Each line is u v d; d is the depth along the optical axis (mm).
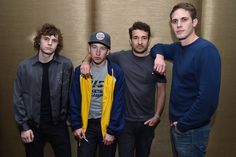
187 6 1736
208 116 1649
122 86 1959
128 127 2076
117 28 2316
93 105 1972
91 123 1989
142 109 2074
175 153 1937
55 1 2291
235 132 2434
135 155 2227
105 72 1950
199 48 1672
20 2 2293
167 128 2408
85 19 2307
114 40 2326
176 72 1838
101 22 2312
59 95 2010
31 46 2328
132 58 2074
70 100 1998
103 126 1946
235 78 2369
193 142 1765
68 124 2186
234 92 2385
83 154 1985
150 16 2307
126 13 2305
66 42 2326
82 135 1976
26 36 2322
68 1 2291
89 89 1930
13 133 2434
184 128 1727
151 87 2082
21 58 2348
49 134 2061
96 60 1902
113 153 2059
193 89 1737
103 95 1931
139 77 2053
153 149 2434
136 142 2170
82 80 1932
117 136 2006
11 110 2408
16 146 2445
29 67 1963
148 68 2051
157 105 2148
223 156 2449
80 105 1977
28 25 2312
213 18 2309
